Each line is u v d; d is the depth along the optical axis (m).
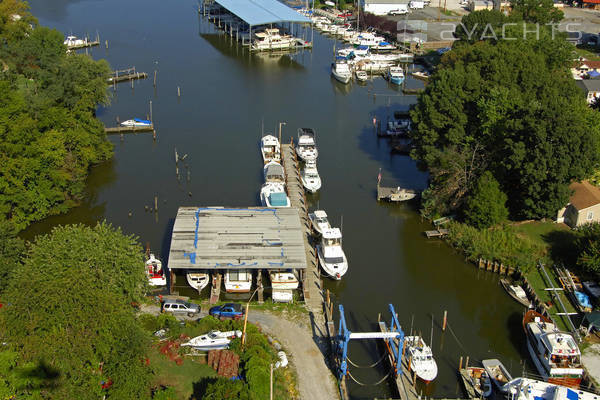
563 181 77.31
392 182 96.12
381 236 82.00
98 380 48.88
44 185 82.06
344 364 53.94
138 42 174.25
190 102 129.25
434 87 92.00
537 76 93.69
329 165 102.00
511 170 80.31
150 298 65.62
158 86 138.62
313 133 108.56
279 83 144.50
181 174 96.94
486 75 95.44
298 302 65.75
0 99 79.31
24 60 104.31
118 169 98.38
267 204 83.06
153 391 52.12
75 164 87.44
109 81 139.12
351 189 94.06
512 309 68.44
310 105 130.12
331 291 70.31
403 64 160.75
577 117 78.88
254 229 71.44
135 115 120.56
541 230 79.56
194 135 112.31
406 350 58.62
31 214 82.19
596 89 120.69
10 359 46.00
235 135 112.69
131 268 55.16
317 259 74.06
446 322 65.75
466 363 57.44
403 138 112.31
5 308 48.03
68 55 112.81
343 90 141.12
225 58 163.12
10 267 57.59
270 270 68.94
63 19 196.62
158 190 91.81
